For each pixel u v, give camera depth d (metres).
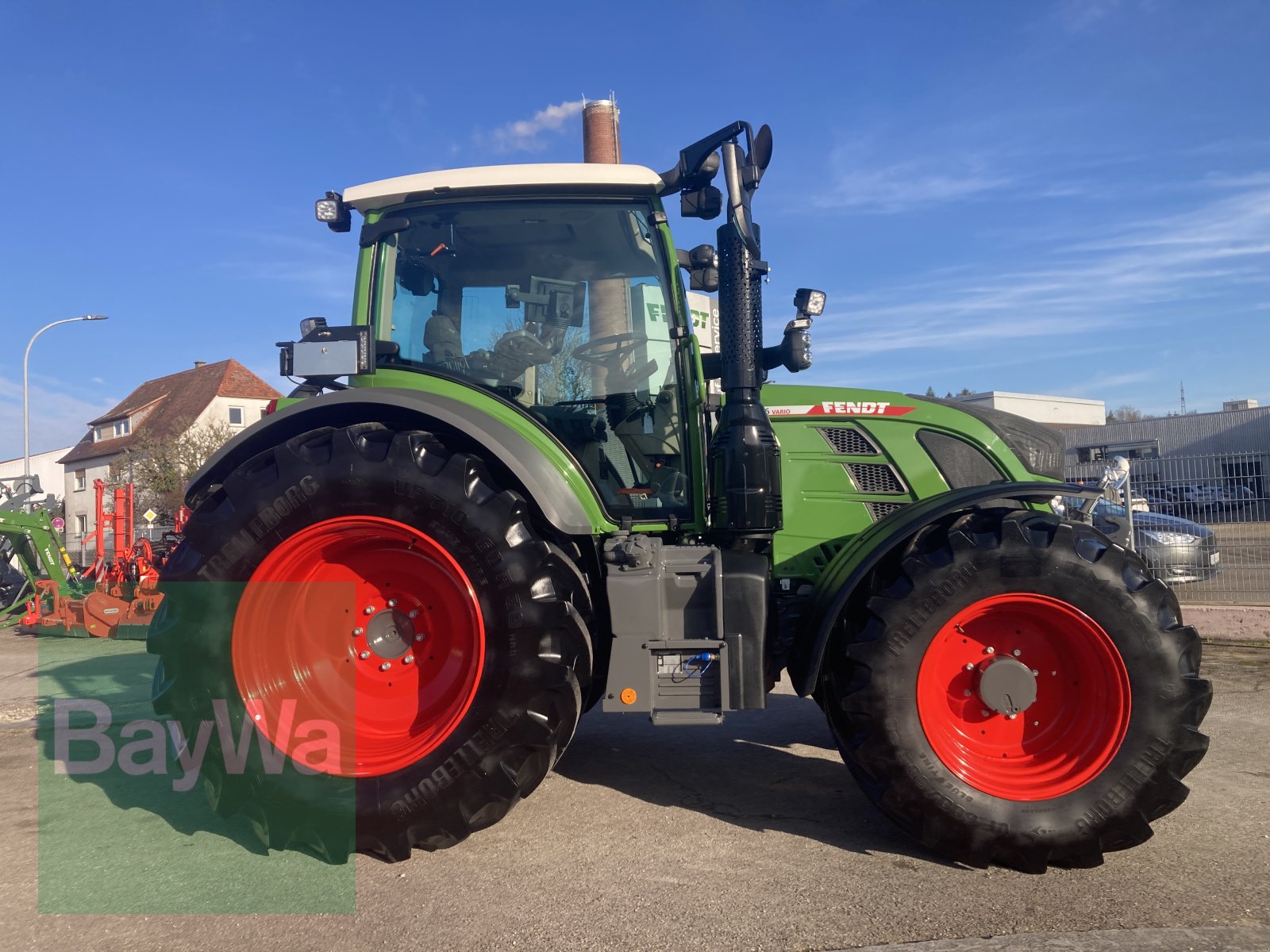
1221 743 4.23
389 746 3.03
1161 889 2.62
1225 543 7.80
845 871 2.79
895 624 2.87
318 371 3.43
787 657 3.28
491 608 2.93
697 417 3.50
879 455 3.72
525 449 3.16
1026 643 2.99
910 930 2.38
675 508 3.48
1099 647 2.85
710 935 2.36
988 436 3.74
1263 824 3.14
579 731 4.73
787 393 3.81
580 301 3.61
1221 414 22.94
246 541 3.06
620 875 2.77
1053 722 2.97
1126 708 2.81
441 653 3.13
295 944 2.39
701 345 4.29
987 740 2.96
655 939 2.35
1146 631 2.81
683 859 2.90
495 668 2.91
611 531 3.39
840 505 3.71
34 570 11.00
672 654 3.04
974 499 2.99
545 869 2.83
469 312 3.64
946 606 2.86
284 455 3.09
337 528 3.05
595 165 3.54
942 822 2.79
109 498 33.94
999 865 2.82
